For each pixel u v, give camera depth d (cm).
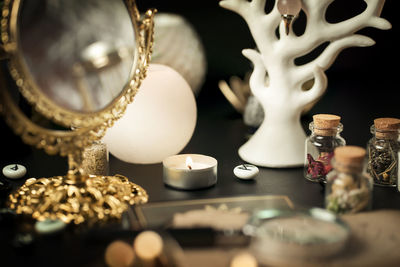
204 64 79
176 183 54
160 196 53
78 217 49
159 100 57
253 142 61
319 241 44
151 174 58
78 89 48
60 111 48
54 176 57
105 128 51
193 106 59
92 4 49
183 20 77
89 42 49
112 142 58
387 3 97
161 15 77
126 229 47
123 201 51
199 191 54
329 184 50
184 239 45
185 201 51
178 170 54
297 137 60
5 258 44
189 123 59
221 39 92
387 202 52
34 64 46
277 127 60
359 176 50
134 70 52
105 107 50
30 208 50
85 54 49
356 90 88
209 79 93
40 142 48
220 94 87
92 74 49
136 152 58
